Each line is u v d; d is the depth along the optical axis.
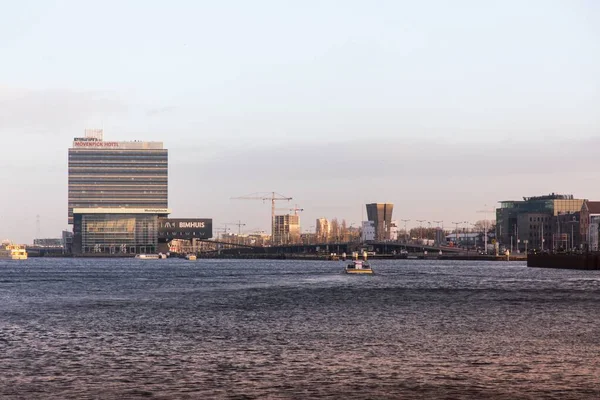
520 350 78.69
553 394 59.88
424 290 169.62
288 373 66.81
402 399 58.38
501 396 59.31
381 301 138.12
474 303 133.50
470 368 69.19
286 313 115.38
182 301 139.38
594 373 67.19
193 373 66.75
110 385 62.25
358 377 65.38
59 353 76.44
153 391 60.31
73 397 58.53
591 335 90.00
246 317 109.56
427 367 69.56
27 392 60.00
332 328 96.31
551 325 100.00
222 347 80.38
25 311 119.44
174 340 85.38
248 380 64.12
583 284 192.12
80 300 142.75
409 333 91.62
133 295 156.88
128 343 83.06
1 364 70.50
